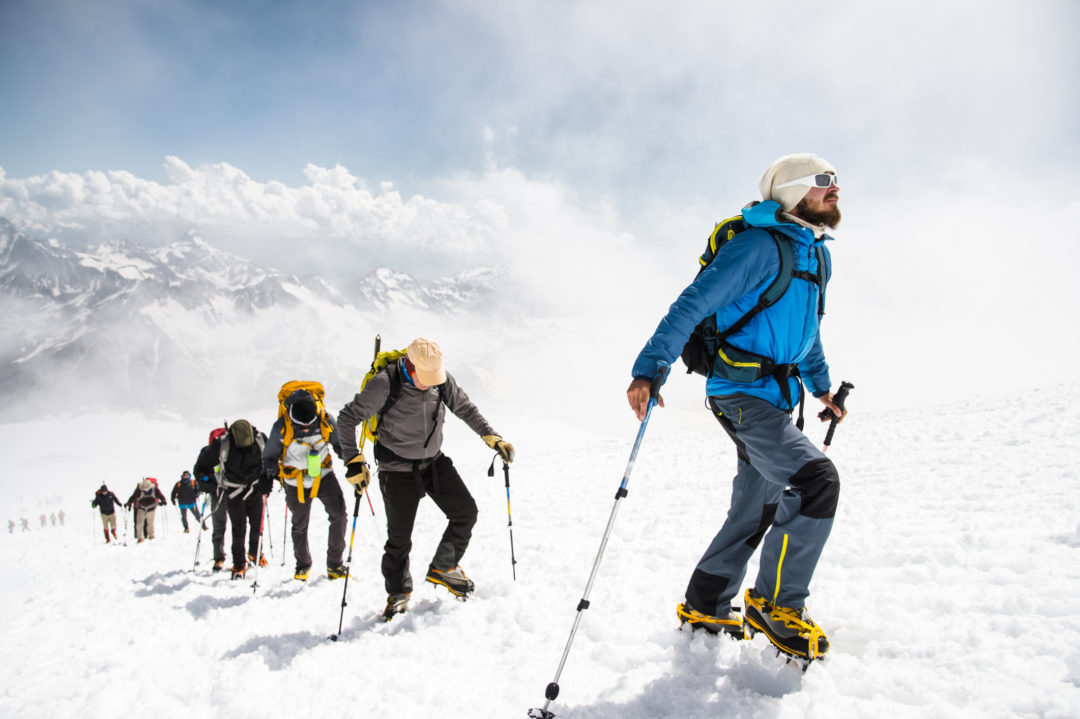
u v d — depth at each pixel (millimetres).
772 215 2703
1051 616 2744
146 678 3490
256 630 4324
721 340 2830
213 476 7723
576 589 4207
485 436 4500
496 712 2611
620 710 2482
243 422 7125
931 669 2434
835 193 2771
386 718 2637
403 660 3320
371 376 4293
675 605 3553
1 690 3553
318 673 3221
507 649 3322
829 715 2225
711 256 3021
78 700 3256
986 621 2756
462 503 4414
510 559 5535
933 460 7410
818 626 2875
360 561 7027
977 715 2096
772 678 2533
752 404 2738
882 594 3227
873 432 11508
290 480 6297
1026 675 2268
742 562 2986
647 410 2588
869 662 2586
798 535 2625
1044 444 7184
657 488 8711
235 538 7066
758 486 2949
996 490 5301
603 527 6391
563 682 2809
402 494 4324
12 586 8609
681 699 2496
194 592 6305
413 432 4297
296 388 6367
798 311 2736
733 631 2982
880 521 4820
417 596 4672
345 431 4168
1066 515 4184
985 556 3562
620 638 3217
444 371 4324
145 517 16734
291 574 6836
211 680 3309
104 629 4883
